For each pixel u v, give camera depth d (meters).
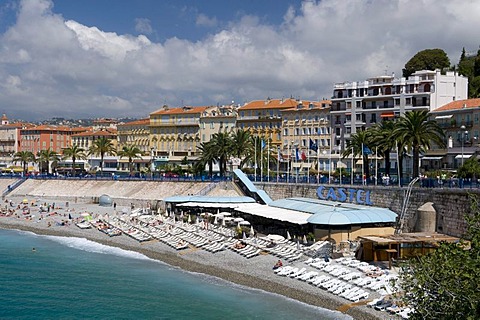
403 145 82.00
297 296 55.12
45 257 79.00
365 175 103.81
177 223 97.25
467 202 63.12
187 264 71.50
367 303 50.22
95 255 79.81
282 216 82.44
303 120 163.88
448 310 26.12
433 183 73.44
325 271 60.53
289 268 62.81
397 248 61.75
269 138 160.12
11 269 71.50
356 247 68.44
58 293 60.34
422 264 28.27
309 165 155.38
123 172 187.12
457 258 26.59
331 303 52.00
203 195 119.06
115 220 106.25
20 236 97.56
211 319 50.28
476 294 24.88
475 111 105.75
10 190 160.50
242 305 53.72
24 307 55.66
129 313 53.12
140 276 66.75
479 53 166.12
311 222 73.06
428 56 171.38
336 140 151.75
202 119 189.75
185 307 54.12
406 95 135.88
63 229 101.62
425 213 69.62
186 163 173.38
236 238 81.81
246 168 147.25
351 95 148.50
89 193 144.62
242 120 180.50
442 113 114.00
